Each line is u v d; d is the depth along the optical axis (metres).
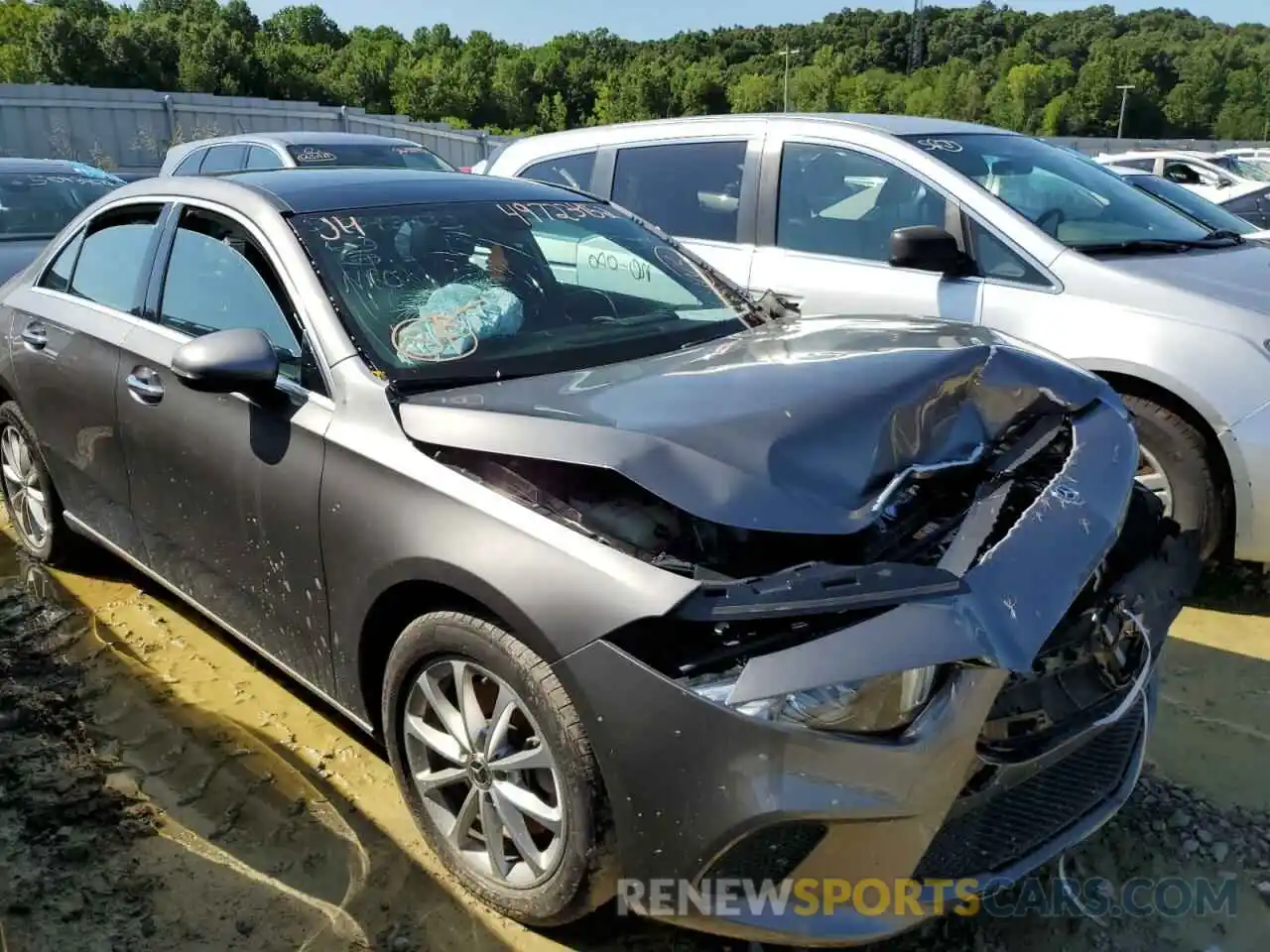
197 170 10.88
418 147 11.00
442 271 3.09
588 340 3.00
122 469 3.53
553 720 2.20
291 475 2.75
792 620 2.05
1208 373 3.88
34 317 4.00
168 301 3.41
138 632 3.89
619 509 2.23
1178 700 3.49
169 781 3.03
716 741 2.00
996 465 2.56
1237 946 2.46
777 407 2.39
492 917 2.52
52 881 2.61
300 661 2.96
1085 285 4.24
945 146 4.93
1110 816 2.46
